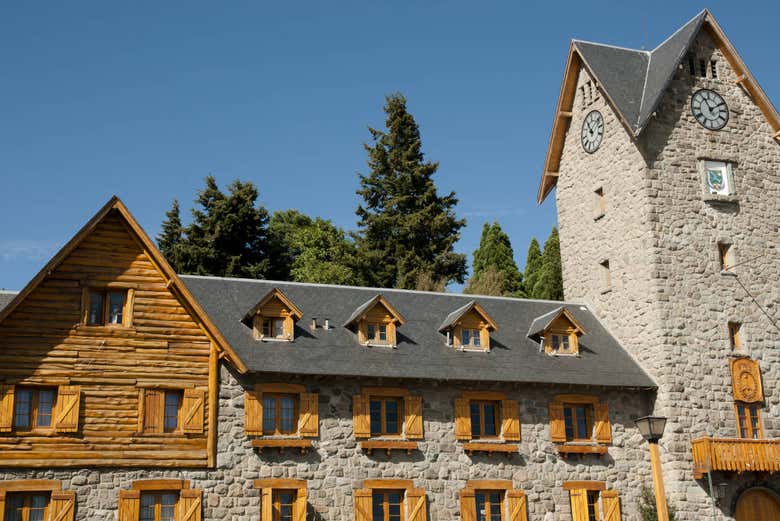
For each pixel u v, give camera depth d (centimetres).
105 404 2848
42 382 2795
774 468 3481
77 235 2903
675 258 3734
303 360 3119
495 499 3266
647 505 3412
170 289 3006
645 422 2594
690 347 3641
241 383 3025
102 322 2927
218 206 5384
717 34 4050
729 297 3775
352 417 3133
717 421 3581
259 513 2936
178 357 2962
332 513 3027
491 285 5641
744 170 3972
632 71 4103
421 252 5909
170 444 2888
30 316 2833
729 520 3462
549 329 3581
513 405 3344
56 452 2761
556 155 4325
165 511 2866
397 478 3133
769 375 3750
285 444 3008
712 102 4003
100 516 2767
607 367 3591
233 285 3431
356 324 3331
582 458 3403
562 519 3300
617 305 3850
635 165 3847
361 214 6159
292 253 6241
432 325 3528
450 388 3284
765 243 3916
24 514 2725
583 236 4109
